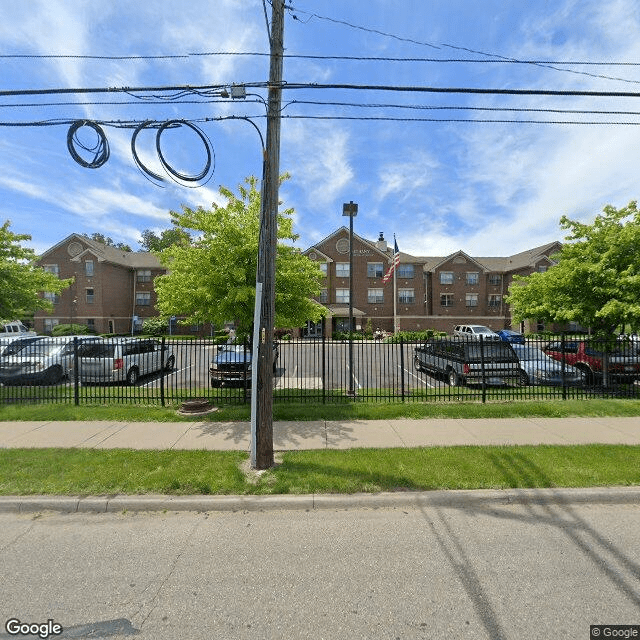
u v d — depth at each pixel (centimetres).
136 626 250
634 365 1031
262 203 512
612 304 906
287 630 246
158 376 1383
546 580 293
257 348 499
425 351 1273
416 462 509
